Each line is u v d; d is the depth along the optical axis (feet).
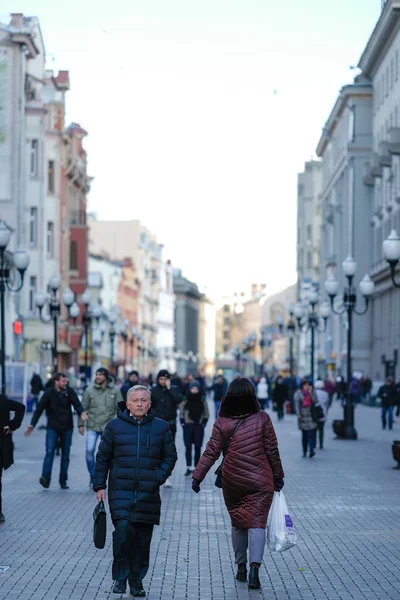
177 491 108.47
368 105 419.95
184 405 124.47
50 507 94.38
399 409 278.26
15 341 314.76
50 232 403.95
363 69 410.52
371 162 400.47
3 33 295.89
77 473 123.85
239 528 62.13
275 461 60.44
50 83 403.95
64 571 65.36
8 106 295.89
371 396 351.67
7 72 296.30
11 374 248.93
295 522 86.69
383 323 383.04
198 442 123.65
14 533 79.87
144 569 57.93
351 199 423.23
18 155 295.89
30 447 165.17
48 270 401.29
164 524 85.10
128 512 56.08
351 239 423.23
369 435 198.70
